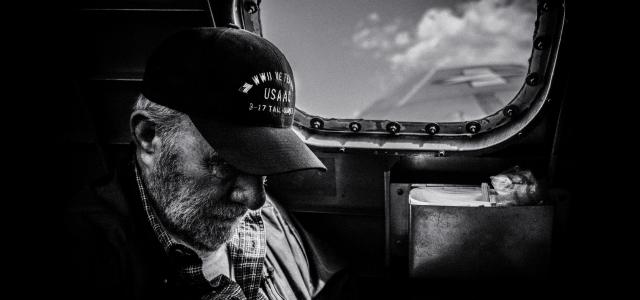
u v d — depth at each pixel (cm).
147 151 117
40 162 230
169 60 106
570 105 192
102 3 185
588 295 221
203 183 118
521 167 221
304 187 242
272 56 111
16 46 198
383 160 228
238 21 188
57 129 223
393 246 244
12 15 188
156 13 188
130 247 120
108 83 210
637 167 202
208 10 182
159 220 123
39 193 229
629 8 163
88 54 202
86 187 129
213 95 104
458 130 215
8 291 141
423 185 228
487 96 208
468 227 218
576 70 182
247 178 121
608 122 194
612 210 214
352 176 235
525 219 213
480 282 232
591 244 222
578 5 167
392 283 239
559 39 179
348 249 254
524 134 205
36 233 197
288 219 228
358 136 223
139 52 200
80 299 120
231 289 129
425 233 223
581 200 216
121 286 120
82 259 122
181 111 105
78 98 213
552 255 221
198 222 122
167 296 122
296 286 192
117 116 220
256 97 106
